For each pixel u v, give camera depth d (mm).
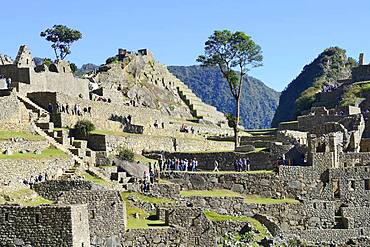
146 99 145375
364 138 113688
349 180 91812
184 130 123062
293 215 86625
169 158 97250
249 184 88750
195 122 147125
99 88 124312
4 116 81375
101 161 85125
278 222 85938
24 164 69062
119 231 64812
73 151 82438
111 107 106062
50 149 79438
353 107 133875
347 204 91000
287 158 95375
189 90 173250
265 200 87688
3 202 61250
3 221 55875
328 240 87000
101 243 63719
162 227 67312
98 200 64250
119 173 81562
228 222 78812
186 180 87625
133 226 67312
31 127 83875
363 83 156000
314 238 86625
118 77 145875
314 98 170000
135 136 97250
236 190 88312
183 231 68125
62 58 161875
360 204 91500
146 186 79062
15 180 67625
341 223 89000
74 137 90875
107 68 146875
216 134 132875
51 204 59156
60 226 55625
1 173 66125
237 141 116562
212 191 87312
